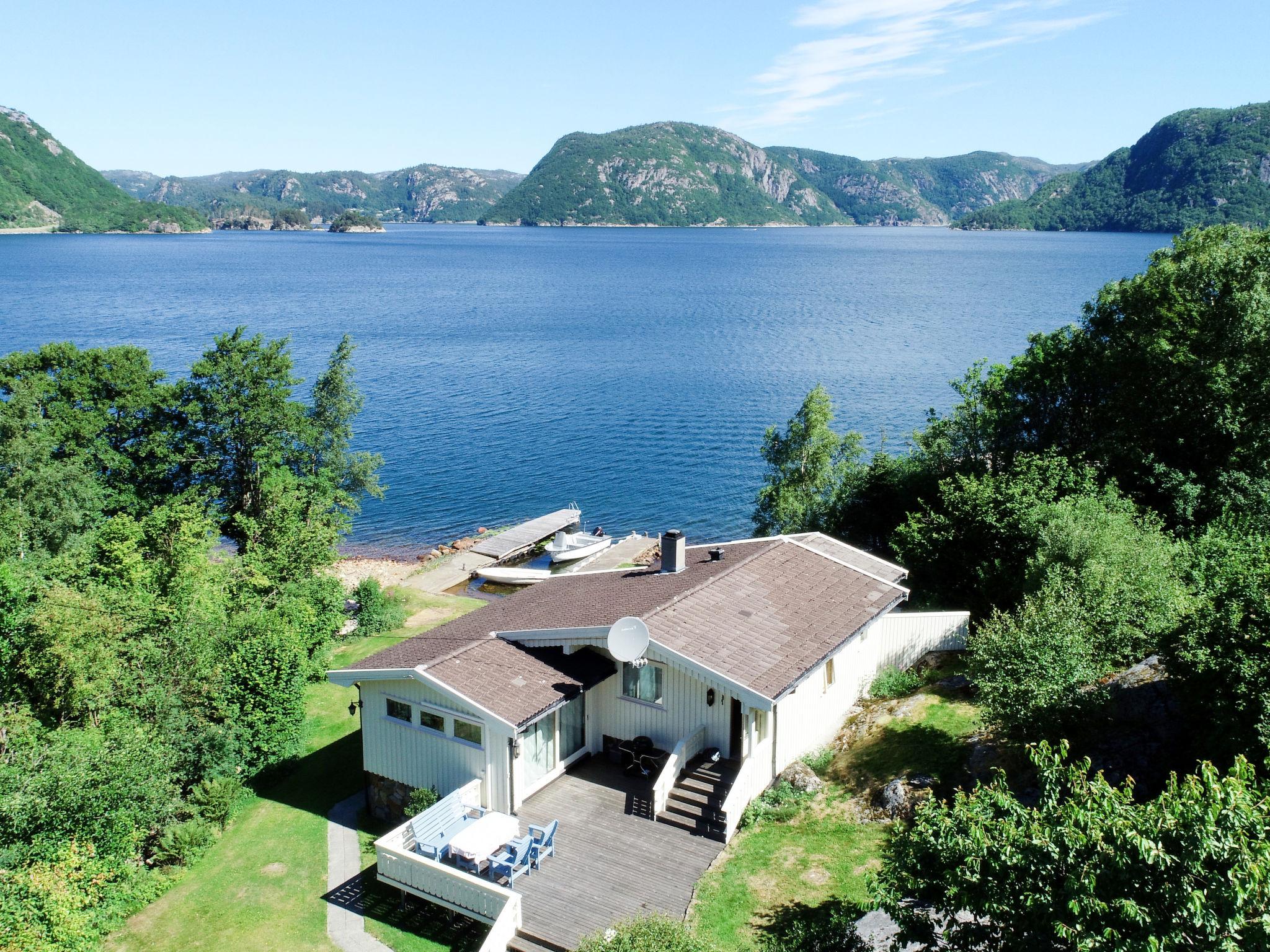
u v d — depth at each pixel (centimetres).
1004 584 3219
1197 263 3700
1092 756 2053
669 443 7856
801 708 2408
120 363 4778
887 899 1339
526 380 10438
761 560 2842
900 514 4294
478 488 6869
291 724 2703
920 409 8412
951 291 18975
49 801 2083
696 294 19325
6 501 4006
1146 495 3712
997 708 2105
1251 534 3003
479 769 2197
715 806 2161
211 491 4812
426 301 18288
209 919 2028
